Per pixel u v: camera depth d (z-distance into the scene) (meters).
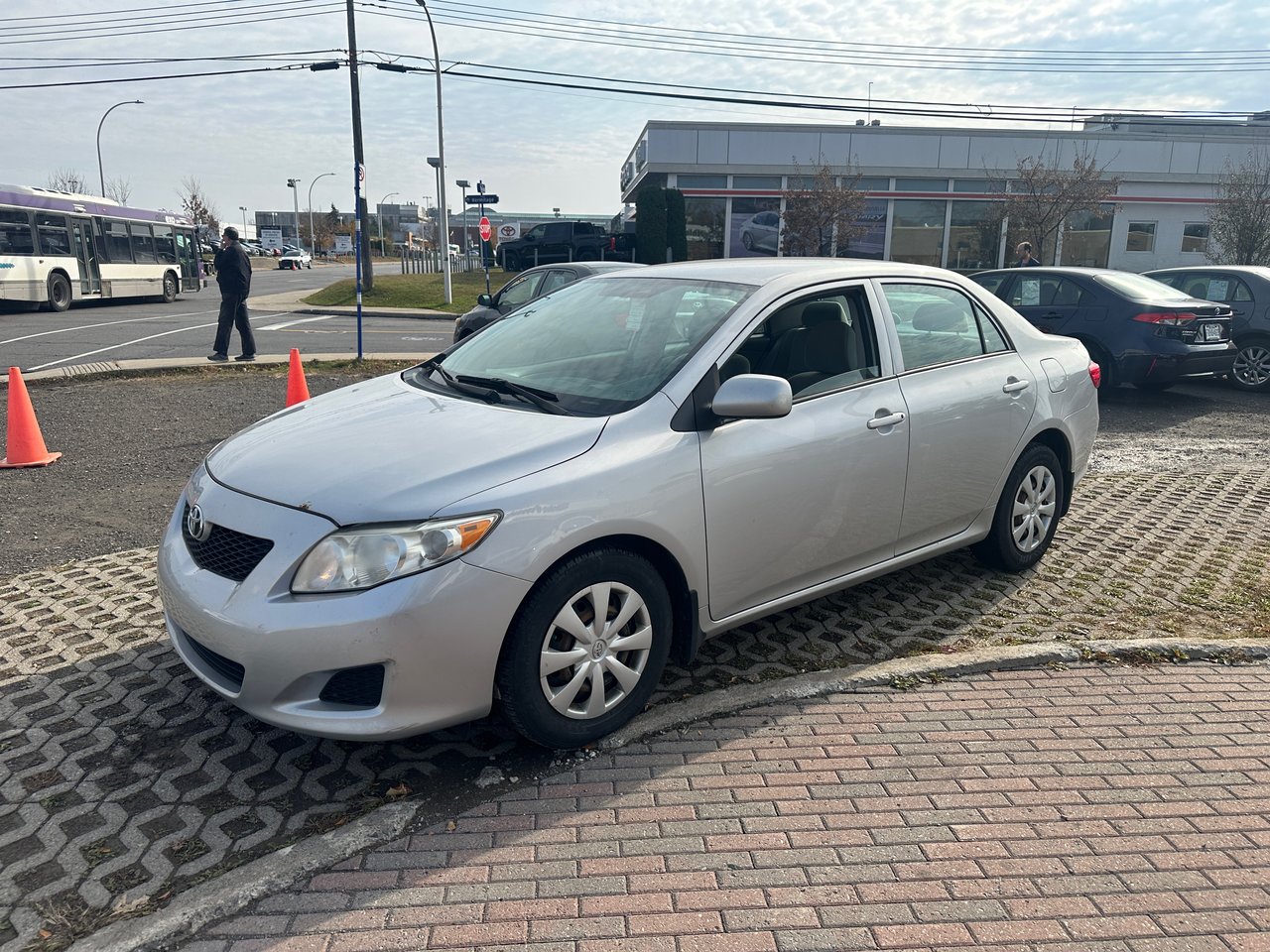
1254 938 2.36
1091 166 27.83
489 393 3.61
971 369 4.44
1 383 10.72
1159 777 3.07
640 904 2.46
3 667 3.75
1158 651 3.95
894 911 2.44
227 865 2.60
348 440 3.28
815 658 3.92
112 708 3.44
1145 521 5.90
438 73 25.31
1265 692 3.66
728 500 3.39
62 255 22.69
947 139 30.41
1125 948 2.32
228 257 12.60
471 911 2.42
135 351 14.32
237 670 2.92
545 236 35.56
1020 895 2.50
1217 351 9.95
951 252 31.14
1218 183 29.05
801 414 3.66
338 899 2.46
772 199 30.67
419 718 2.83
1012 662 3.85
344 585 2.77
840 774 3.07
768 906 2.45
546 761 3.15
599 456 3.11
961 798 2.94
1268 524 5.82
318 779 3.03
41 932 2.33
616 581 3.15
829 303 3.98
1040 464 4.82
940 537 4.39
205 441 7.95
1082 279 10.30
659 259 29.41
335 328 20.08
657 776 3.06
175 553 3.21
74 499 6.23
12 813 2.83
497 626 2.87
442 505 2.82
